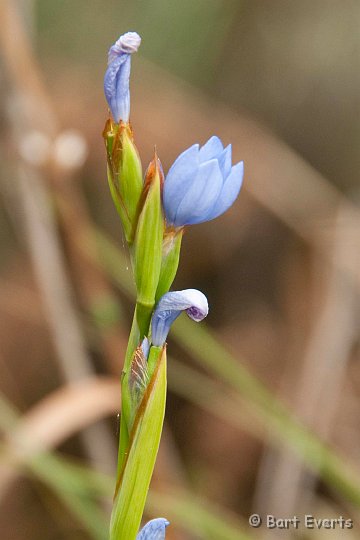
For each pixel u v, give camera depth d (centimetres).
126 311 85
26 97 65
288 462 64
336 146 108
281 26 113
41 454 54
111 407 59
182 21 106
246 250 90
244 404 62
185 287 90
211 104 102
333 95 110
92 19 105
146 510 58
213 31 108
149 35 106
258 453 76
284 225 89
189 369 74
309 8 112
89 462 73
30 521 73
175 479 68
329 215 86
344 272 73
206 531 53
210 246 90
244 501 75
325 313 72
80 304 71
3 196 81
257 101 110
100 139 86
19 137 65
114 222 89
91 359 75
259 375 82
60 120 85
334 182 106
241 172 36
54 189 66
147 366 35
